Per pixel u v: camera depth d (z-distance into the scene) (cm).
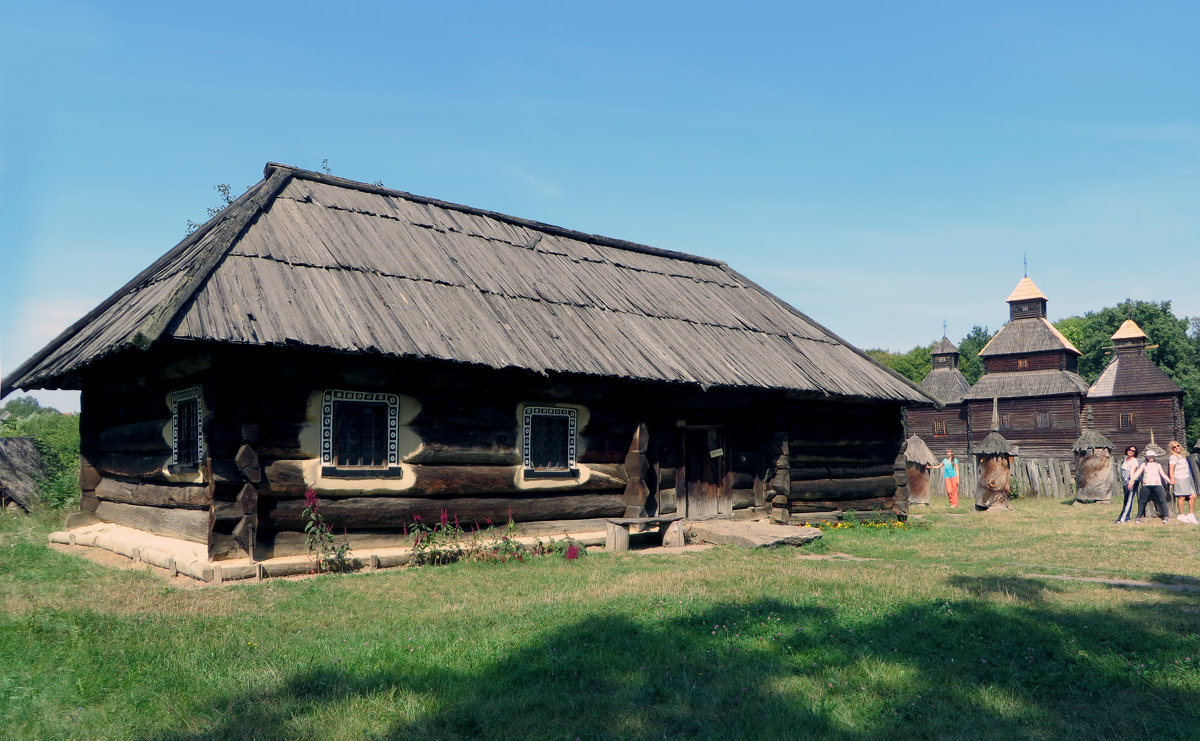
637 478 1302
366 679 540
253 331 912
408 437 1082
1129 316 6231
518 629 673
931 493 2823
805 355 1667
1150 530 1489
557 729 469
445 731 465
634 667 576
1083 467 2358
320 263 1122
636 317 1450
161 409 1118
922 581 924
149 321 861
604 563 1068
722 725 474
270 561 939
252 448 938
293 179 1345
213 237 1140
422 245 1331
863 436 1720
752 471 1547
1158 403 4469
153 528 1125
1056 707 516
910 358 7900
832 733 466
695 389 1416
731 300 1797
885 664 588
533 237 1606
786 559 1138
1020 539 1391
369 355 982
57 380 1391
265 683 532
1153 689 543
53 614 702
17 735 451
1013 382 4791
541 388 1205
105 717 476
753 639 650
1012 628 680
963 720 488
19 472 1830
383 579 923
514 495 1189
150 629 664
